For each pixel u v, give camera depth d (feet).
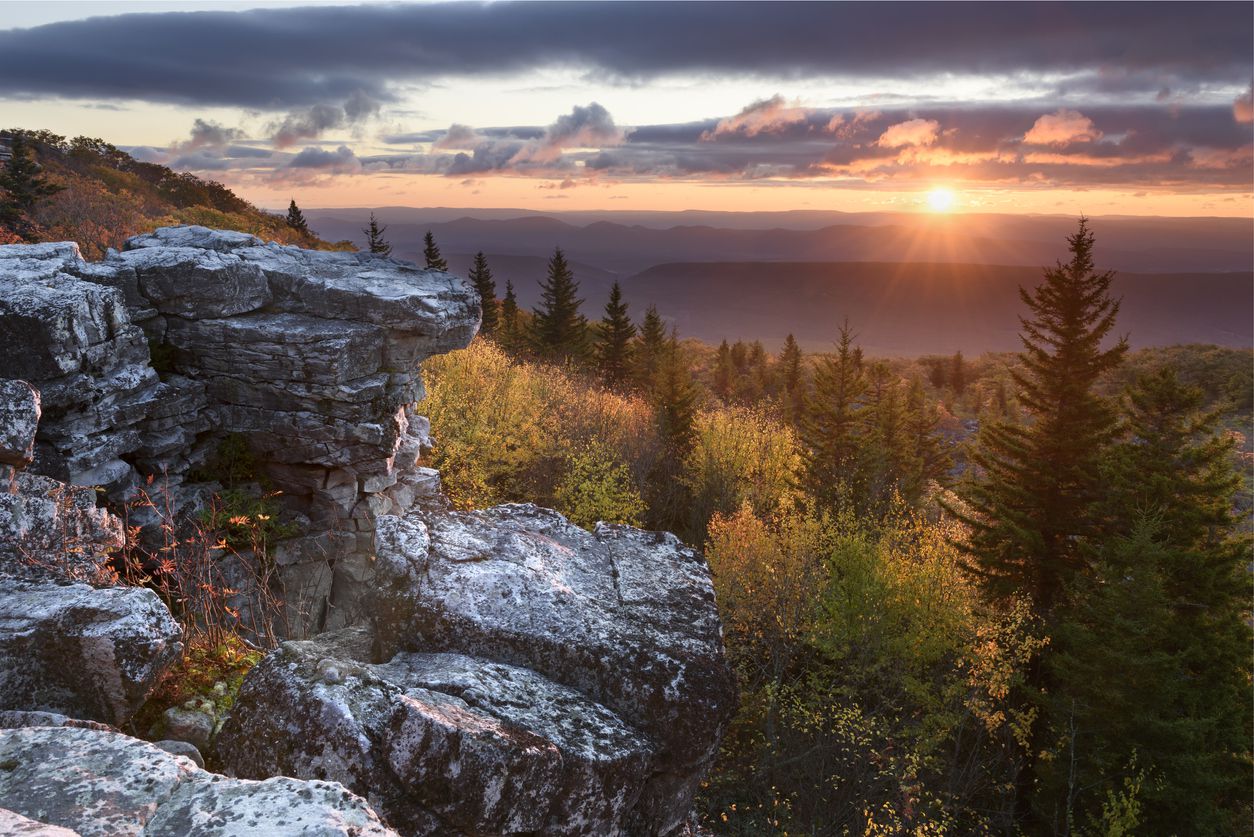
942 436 154.30
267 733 13.20
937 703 62.34
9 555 17.87
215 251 45.88
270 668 14.23
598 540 22.22
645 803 15.69
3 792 8.57
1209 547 62.69
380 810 12.50
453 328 48.52
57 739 9.66
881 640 64.03
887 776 59.11
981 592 69.82
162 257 43.21
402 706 12.91
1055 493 68.03
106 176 198.49
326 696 13.12
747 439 106.11
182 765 9.42
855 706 60.23
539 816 13.37
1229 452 63.77
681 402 112.57
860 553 67.51
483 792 12.74
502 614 16.97
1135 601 55.52
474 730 13.01
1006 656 64.13
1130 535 63.36
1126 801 51.52
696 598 19.76
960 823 61.11
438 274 52.49
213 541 29.71
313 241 201.77
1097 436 66.33
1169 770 56.08
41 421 34.83
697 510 98.63
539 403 90.68
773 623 69.31
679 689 16.24
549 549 20.27
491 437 74.28
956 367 361.92
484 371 92.27
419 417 59.57
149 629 15.70
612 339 198.08
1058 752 60.18
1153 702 55.83
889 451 106.52
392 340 46.55
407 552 17.94
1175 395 63.72
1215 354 269.64
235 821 8.27
